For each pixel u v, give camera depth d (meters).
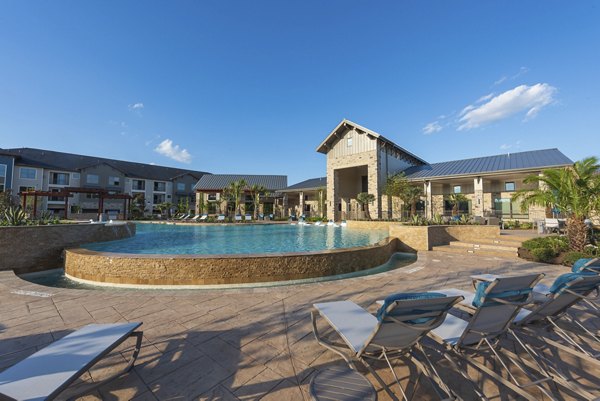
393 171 28.55
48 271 8.81
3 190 34.06
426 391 2.41
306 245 13.58
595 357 2.83
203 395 2.36
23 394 1.61
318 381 2.49
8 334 3.56
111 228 14.22
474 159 26.11
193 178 60.72
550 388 2.49
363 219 26.09
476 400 2.30
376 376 2.25
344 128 28.42
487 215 22.53
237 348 3.19
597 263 3.43
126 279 6.68
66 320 4.02
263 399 2.31
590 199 8.31
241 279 6.71
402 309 2.03
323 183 35.91
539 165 18.45
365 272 8.43
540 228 13.60
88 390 2.21
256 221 33.44
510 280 2.42
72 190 29.94
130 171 54.62
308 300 4.90
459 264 8.29
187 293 5.35
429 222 13.97
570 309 4.37
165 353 3.07
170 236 17.95
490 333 2.57
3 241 8.02
